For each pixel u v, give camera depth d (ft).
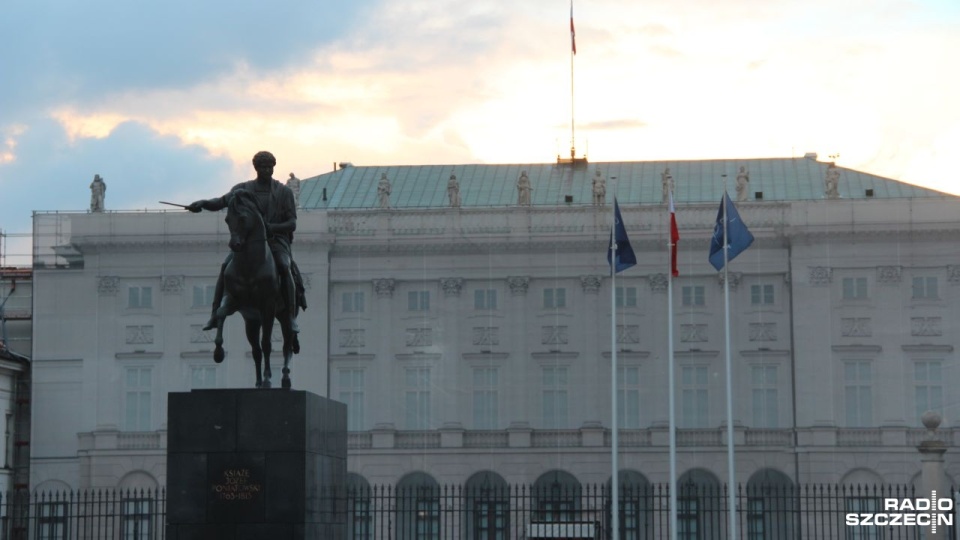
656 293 241.35
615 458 173.78
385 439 239.71
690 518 232.94
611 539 207.82
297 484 91.30
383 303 243.40
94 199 249.55
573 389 239.91
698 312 239.71
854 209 237.86
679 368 239.09
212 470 91.61
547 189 268.00
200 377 241.96
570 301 242.17
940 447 154.20
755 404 237.25
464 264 243.81
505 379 241.35
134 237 244.01
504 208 244.42
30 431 242.17
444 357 241.96
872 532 227.81
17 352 256.93
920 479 232.53
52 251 247.91
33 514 237.86
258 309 94.68
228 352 241.14
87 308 244.01
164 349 242.58
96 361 242.78
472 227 244.22
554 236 242.99
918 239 236.84
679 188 263.90
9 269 268.41
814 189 259.39
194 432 91.97
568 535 196.13
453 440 239.30
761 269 239.50
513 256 243.40
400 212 244.83
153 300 243.40
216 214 243.40
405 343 242.58
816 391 235.61
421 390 241.55
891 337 235.81
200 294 243.19
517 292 242.58
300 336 242.17
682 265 240.73
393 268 244.42
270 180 98.32
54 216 249.14
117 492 239.09
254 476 91.40
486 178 272.72
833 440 233.76
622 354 240.53
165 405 241.55
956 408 233.35
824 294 237.25
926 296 236.22
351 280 244.42
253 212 93.66
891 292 236.22
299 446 91.61
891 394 234.58
